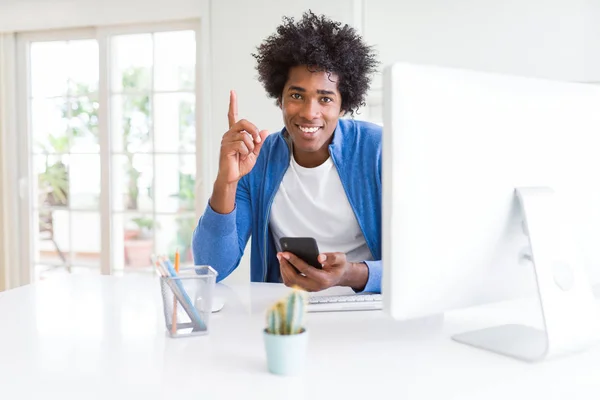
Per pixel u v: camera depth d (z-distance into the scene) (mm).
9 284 3414
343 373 782
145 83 3164
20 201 3402
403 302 799
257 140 1338
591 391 720
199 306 966
